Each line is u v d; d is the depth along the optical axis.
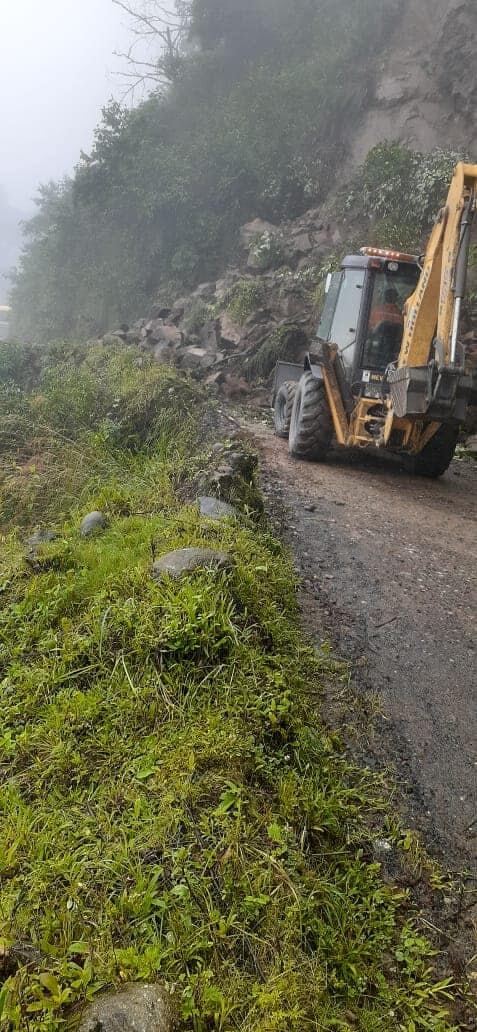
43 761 2.68
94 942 1.97
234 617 3.46
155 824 2.35
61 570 4.24
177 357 14.47
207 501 5.06
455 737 3.47
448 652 4.18
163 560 3.76
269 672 3.24
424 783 3.16
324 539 5.61
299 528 5.79
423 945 2.41
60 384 10.14
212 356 14.30
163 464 6.61
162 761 2.63
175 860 2.21
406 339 7.21
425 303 6.78
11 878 2.20
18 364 13.52
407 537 5.90
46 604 3.74
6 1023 1.77
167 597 3.44
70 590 3.78
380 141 18.02
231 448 6.39
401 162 16.00
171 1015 1.80
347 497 6.83
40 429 9.16
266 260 17.52
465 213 6.08
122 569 3.94
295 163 20.50
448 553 5.65
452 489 7.73
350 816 2.88
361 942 2.34
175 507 5.27
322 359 7.96
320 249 16.88
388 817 2.93
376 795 3.04
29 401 10.07
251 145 21.22
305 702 3.37
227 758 2.65
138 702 2.95
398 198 15.73
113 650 3.28
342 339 8.12
